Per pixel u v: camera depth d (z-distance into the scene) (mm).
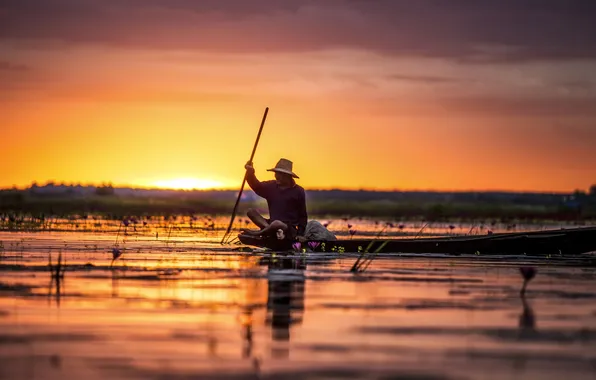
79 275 18656
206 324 13422
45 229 35812
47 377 10531
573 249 25734
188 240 30234
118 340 12312
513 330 13289
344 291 16844
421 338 12695
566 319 14188
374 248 25812
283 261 22578
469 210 66500
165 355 11570
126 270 19703
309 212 66312
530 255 25703
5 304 14805
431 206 68812
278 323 13594
